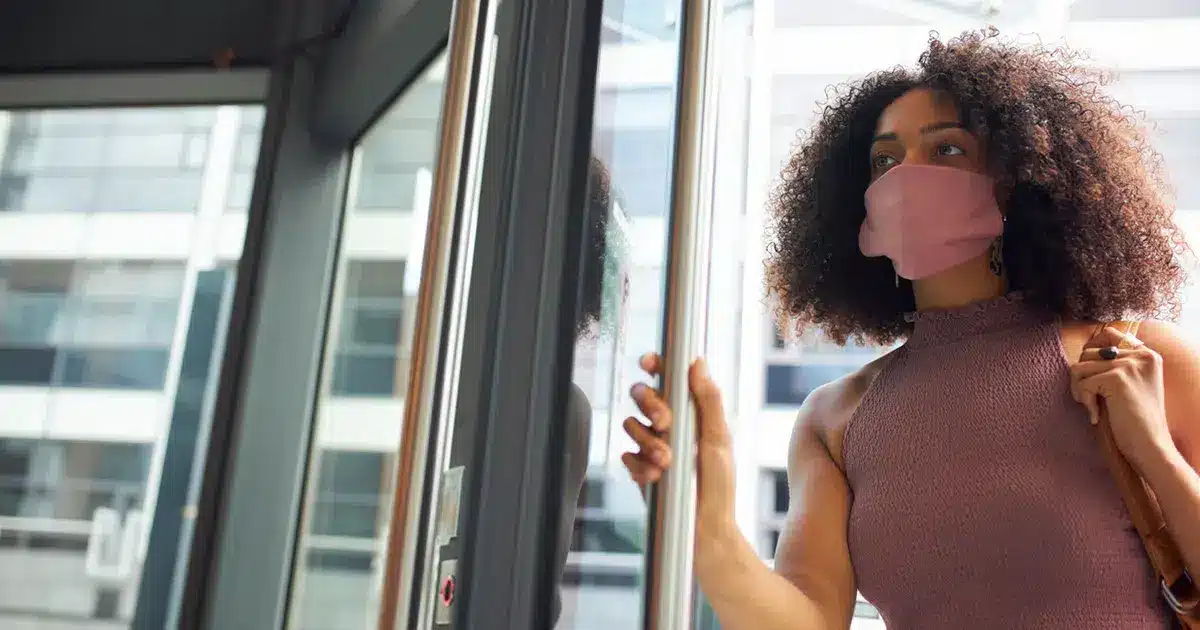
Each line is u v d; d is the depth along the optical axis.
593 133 1.08
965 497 0.96
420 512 0.92
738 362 1.67
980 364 1.02
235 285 2.07
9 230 2.65
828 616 1.03
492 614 0.96
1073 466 0.94
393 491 0.93
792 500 1.14
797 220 1.34
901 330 1.32
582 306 1.04
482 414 1.03
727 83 1.58
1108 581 0.91
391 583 0.90
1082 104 1.15
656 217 1.09
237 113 2.51
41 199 2.65
